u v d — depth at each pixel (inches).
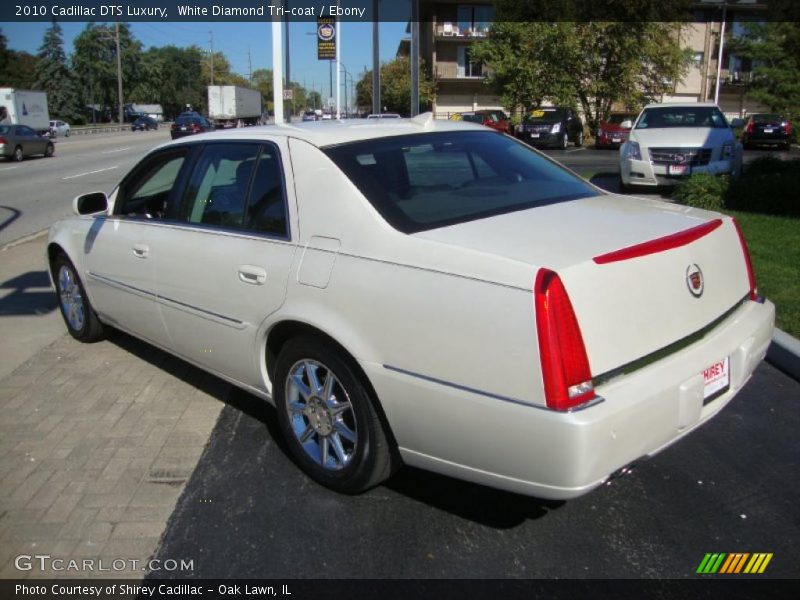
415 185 131.9
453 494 133.4
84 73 3885.3
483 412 103.0
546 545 117.6
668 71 1413.6
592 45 1382.9
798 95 1250.6
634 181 474.9
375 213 121.0
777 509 126.3
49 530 124.0
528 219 123.0
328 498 132.5
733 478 136.6
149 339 182.4
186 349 164.9
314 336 127.3
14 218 497.0
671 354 111.0
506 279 100.7
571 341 97.3
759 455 144.8
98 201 191.6
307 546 118.7
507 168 149.3
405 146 141.7
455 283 105.7
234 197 148.3
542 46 1387.8
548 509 127.8
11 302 266.4
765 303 137.9
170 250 159.8
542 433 97.7
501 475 105.4
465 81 2047.2
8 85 3678.6
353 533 121.9
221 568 113.8
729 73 1893.5
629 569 111.5
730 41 1598.2
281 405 139.5
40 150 1139.3
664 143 463.2
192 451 151.2
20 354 210.2
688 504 128.4
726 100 1919.3
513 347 99.3
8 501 132.7
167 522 126.0
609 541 118.4
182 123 1515.7
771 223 342.3
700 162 457.1
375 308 114.3
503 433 101.7
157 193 178.1
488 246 108.3
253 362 142.6
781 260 270.5
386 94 2277.3
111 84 3959.2
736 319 127.1
